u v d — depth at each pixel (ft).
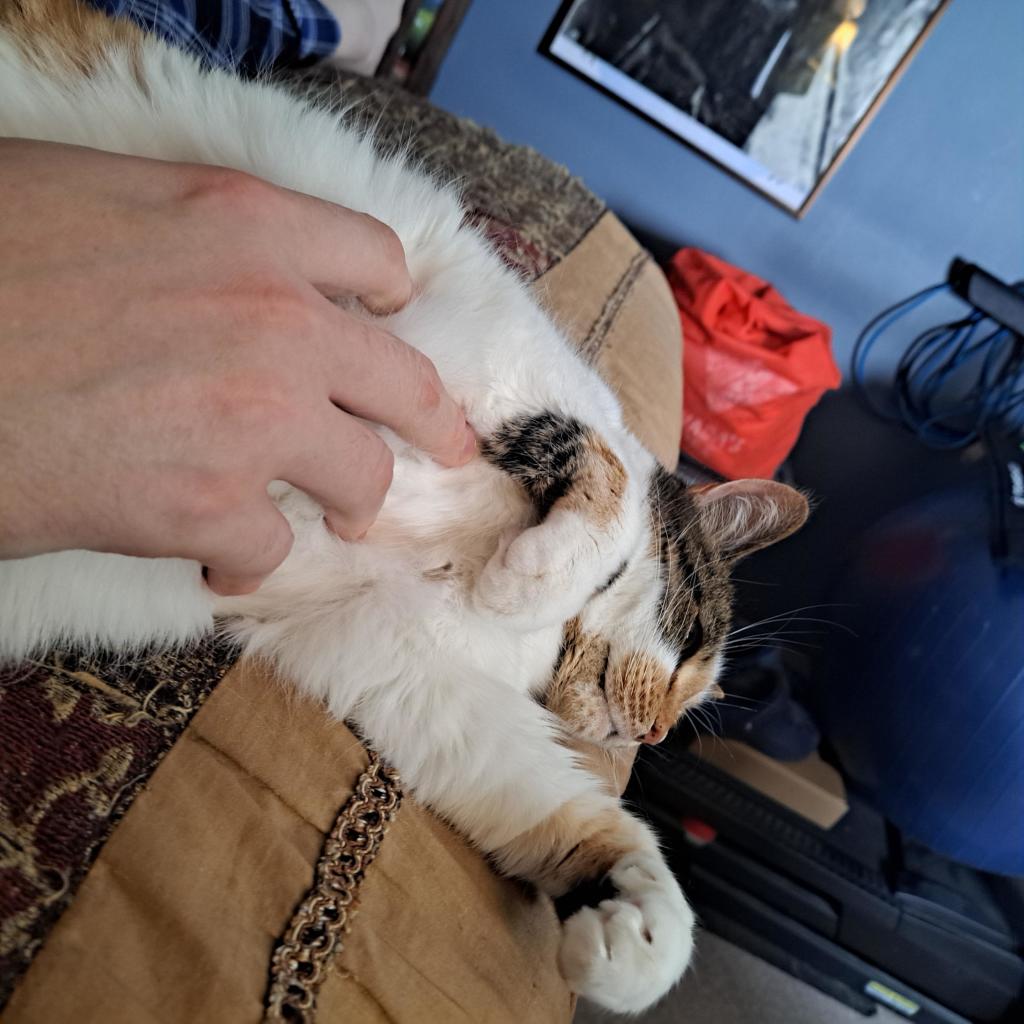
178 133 1.12
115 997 0.63
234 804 0.84
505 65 3.45
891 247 3.36
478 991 0.89
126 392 0.64
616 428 1.44
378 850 0.93
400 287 0.98
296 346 0.74
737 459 3.09
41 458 0.60
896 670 2.36
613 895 1.13
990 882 2.45
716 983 2.35
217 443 0.68
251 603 1.11
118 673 0.94
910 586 2.41
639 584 1.42
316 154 1.23
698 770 2.50
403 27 2.78
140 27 1.28
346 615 1.15
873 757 2.41
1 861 0.66
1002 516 2.31
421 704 1.14
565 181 2.50
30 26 1.12
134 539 0.67
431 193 1.36
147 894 0.71
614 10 3.27
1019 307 2.96
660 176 3.51
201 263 0.71
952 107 3.13
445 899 0.96
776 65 3.21
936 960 2.31
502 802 1.13
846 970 2.39
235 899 0.76
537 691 1.42
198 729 0.91
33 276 0.63
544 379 1.27
